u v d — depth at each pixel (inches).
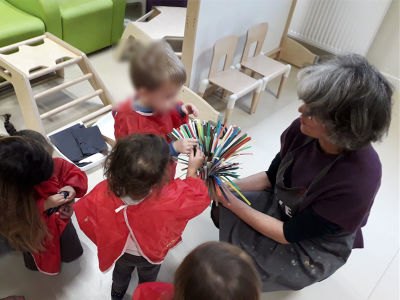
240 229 51.1
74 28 93.3
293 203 47.5
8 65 72.3
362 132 34.6
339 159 40.4
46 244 50.2
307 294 60.1
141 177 37.8
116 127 51.3
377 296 61.7
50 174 45.8
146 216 42.3
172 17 99.0
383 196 79.7
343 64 35.1
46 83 93.8
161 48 38.7
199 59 85.0
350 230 41.7
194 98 81.0
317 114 35.8
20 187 41.9
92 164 73.0
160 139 40.4
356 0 103.5
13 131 57.9
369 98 33.3
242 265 27.7
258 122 94.2
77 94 92.7
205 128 49.4
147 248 44.8
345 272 64.3
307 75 36.9
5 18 83.0
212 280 26.6
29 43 81.0
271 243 49.8
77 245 57.3
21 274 56.2
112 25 103.1
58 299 54.2
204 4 75.0
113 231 43.9
